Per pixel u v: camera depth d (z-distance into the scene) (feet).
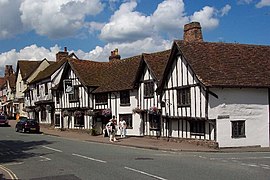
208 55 85.35
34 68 190.80
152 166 48.67
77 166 49.93
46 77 153.48
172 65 88.74
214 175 40.98
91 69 128.88
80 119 126.41
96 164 51.37
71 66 128.06
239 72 82.79
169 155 64.54
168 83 90.17
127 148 78.64
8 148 78.02
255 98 82.28
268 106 83.51
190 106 82.43
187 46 85.76
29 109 178.50
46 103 154.10
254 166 48.67
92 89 120.67
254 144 81.30
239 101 80.59
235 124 79.82
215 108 78.13
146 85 99.19
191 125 84.48
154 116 97.25
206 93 77.56
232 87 78.79
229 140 78.89
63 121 137.80
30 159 59.72
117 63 125.49
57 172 45.44
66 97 134.82
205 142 79.66
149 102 97.96
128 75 110.73
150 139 96.12
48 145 84.02
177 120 88.53
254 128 81.56
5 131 137.18
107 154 64.95
